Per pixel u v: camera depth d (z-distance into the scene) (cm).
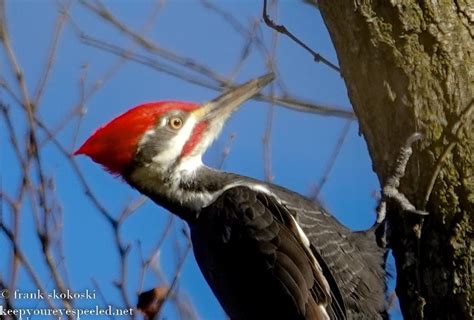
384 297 1147
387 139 1097
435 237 1073
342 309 1092
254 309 1080
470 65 1056
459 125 1052
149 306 1193
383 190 1095
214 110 1187
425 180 1071
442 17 1062
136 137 1155
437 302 1070
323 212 1145
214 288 1131
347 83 1118
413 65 1065
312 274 1065
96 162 1173
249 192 1117
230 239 1096
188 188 1154
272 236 1077
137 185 1166
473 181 1052
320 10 1128
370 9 1077
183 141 1164
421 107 1065
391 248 1138
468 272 1050
